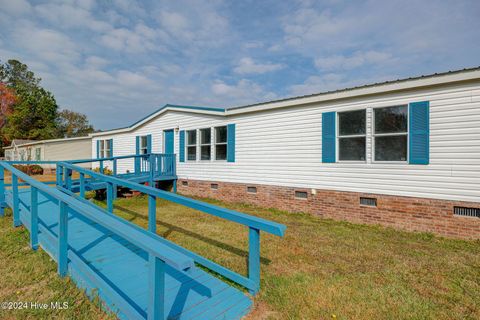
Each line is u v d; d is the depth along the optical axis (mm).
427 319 2549
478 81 5234
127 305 2260
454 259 4176
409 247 4781
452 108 5504
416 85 5789
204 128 10555
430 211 5750
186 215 7062
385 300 2873
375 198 6473
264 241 4969
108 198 5152
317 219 7168
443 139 5605
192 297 2637
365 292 3035
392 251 4523
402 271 3672
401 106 6145
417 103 5875
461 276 3547
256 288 2816
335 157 7090
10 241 4285
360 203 6734
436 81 5562
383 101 6348
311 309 2650
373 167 6496
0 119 39656
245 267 3656
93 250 3584
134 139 14086
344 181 6953
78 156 24219
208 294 2715
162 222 6281
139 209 7797
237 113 9281
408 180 6016
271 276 3389
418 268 3791
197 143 10797
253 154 8984
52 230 4133
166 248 1838
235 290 2844
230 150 9625
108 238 4031
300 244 4809
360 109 6699
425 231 5797
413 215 5953
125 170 14641
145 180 10492
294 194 7961
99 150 16719
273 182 8461
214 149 10266
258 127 8828
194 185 10945
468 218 5332
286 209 8141
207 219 6629
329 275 3482
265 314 2547
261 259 4039
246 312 2545
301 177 7793
